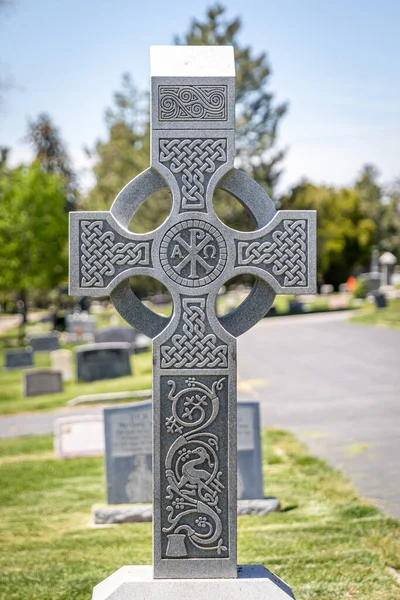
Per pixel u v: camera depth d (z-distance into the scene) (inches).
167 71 224.1
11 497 445.1
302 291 230.1
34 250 1856.5
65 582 289.0
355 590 269.6
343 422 625.9
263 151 2090.3
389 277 2709.2
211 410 226.8
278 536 339.9
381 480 434.3
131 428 406.6
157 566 225.9
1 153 3068.4
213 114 224.5
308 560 303.3
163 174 224.8
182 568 226.2
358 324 1635.1
